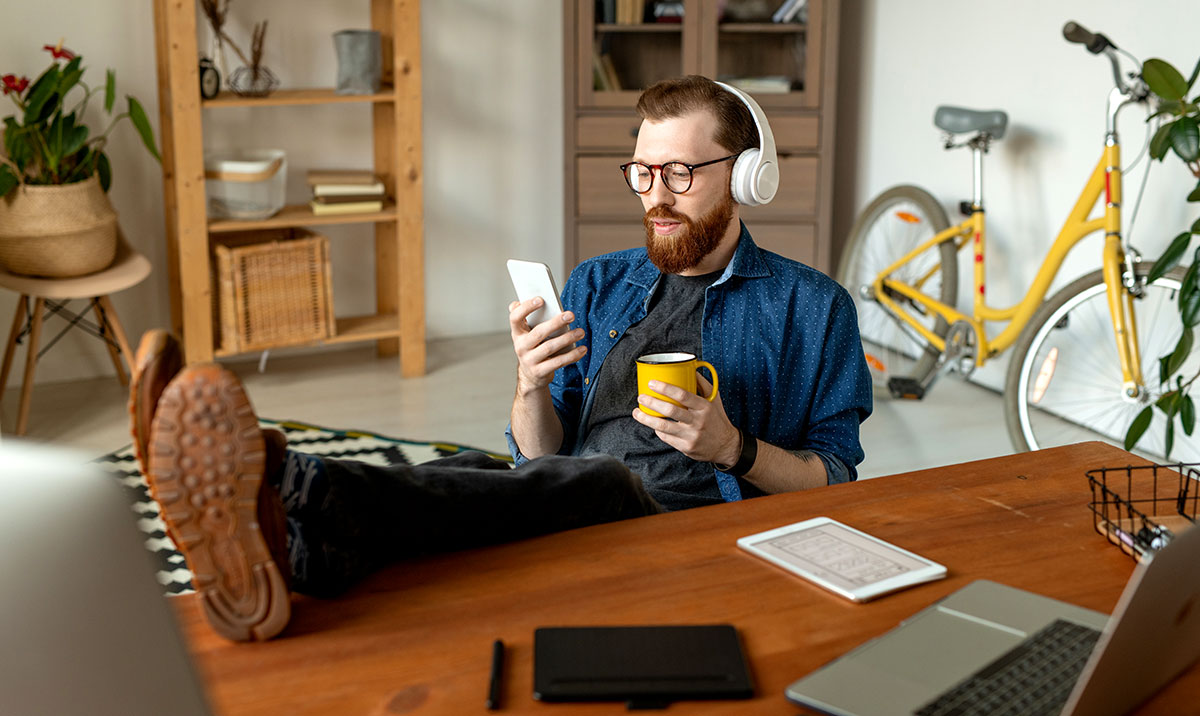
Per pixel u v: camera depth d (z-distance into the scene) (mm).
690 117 1496
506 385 3828
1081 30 2842
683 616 973
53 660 443
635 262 1681
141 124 3373
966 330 3432
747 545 1108
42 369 3785
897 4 4152
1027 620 954
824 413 1581
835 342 1582
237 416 864
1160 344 3170
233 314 3588
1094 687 763
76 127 3236
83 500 458
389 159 4020
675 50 4059
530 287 1447
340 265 4191
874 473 3074
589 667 875
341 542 1021
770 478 1456
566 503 1162
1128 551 1103
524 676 874
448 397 3693
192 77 3348
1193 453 3100
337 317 4191
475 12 4191
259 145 3965
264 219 3631
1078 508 1221
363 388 3777
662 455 1576
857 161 4504
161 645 483
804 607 994
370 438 3271
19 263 3199
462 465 1342
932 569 1057
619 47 4023
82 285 3207
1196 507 1214
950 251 3578
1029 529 1165
